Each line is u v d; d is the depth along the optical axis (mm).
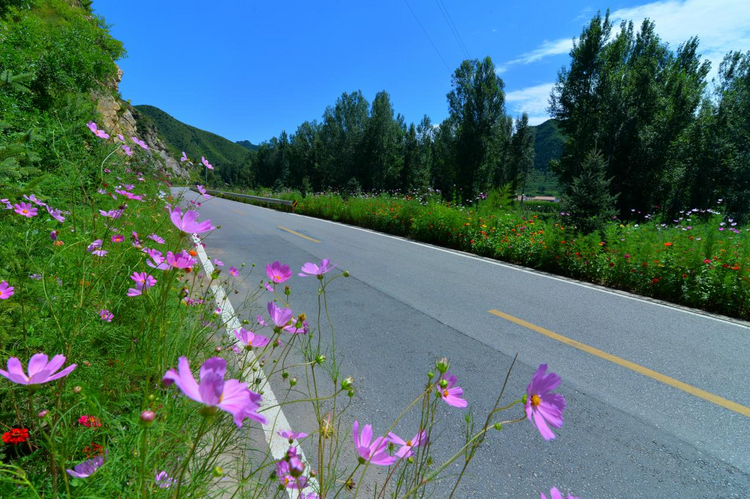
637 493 2053
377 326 4250
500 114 38594
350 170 53750
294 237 10484
